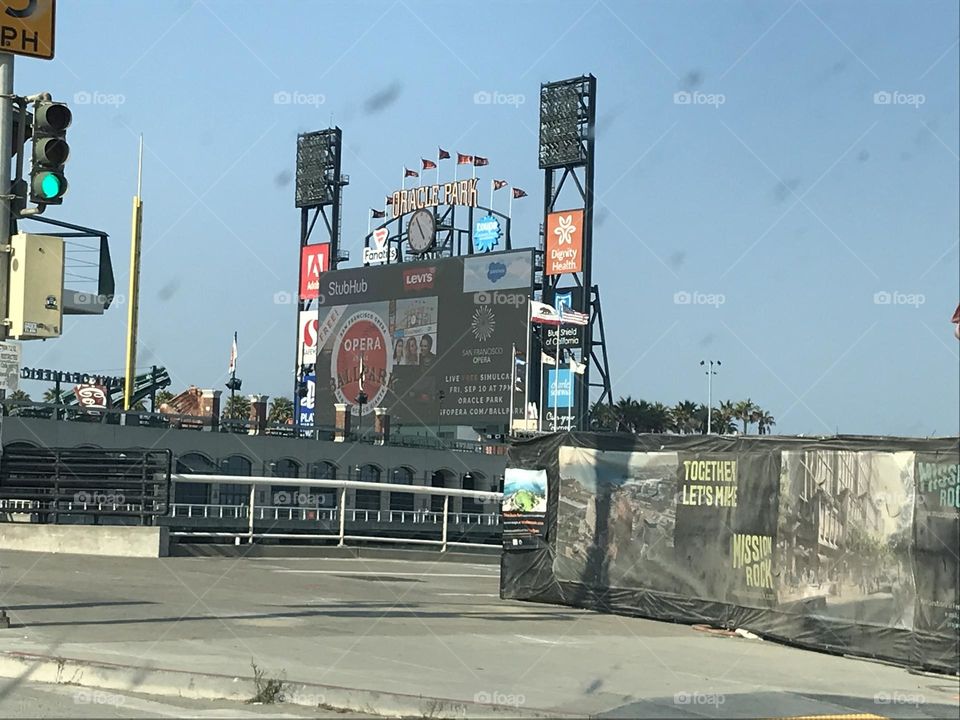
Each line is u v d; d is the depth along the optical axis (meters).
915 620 12.70
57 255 12.80
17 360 12.73
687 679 11.25
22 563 19.06
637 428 112.31
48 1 12.75
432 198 90.75
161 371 83.88
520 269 80.31
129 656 10.84
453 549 27.08
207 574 18.73
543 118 86.00
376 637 12.91
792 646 14.14
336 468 78.56
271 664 10.74
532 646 12.95
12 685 10.14
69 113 12.77
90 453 22.25
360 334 90.31
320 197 102.31
